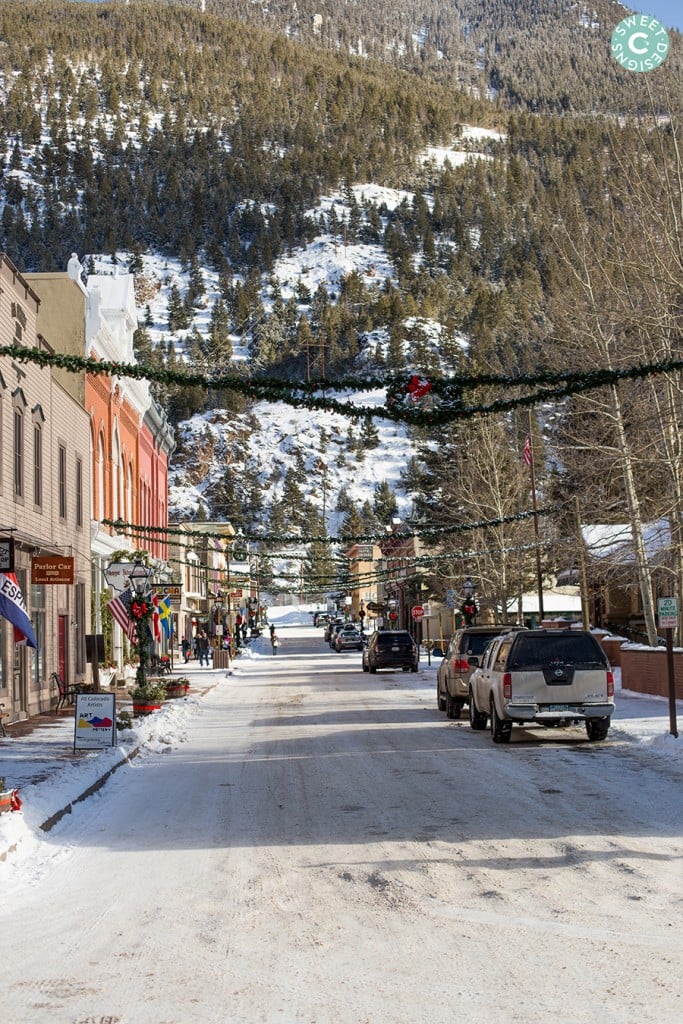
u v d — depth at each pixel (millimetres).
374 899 8984
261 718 27328
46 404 30203
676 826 11664
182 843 11672
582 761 17078
